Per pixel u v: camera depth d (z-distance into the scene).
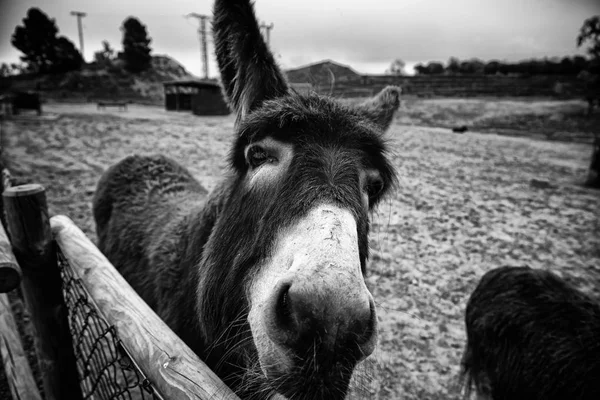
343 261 1.11
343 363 1.14
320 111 1.61
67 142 12.95
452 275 5.22
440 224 6.97
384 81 43.38
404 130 20.69
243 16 1.76
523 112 29.03
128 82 64.06
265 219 1.43
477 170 11.66
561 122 25.84
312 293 1.07
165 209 2.99
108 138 14.21
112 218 3.29
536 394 2.63
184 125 20.27
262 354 1.22
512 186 10.02
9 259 1.49
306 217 1.26
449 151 14.75
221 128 19.22
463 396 3.33
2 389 3.00
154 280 2.39
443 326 4.17
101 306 1.56
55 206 6.56
